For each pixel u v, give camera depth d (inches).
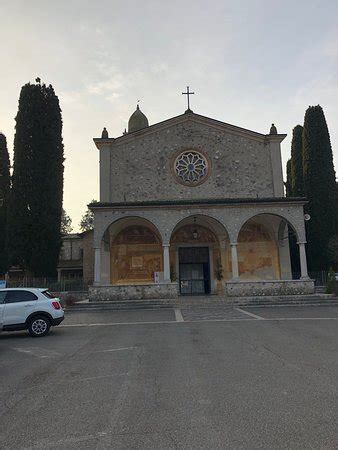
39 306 522.0
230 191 1077.1
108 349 406.9
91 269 1239.5
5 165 1248.2
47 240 1092.5
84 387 265.6
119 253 1072.2
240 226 956.0
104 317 719.7
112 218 952.9
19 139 1129.4
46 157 1134.4
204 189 1077.8
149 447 166.9
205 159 1091.3
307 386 253.9
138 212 957.2
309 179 1235.2
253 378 277.3
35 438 179.9
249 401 225.9
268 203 959.6
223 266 1076.5
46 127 1152.8
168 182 1080.8
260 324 570.3
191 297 950.4
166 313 748.6
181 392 247.8
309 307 797.2
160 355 367.2
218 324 581.3
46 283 1042.1
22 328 513.7
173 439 174.7
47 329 520.7
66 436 181.3
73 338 495.2
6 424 199.3
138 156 1094.4
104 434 182.4
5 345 456.8
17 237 1074.7
